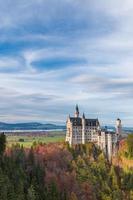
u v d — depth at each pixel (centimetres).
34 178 19325
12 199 15588
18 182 17500
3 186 15750
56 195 18775
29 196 16775
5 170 18425
